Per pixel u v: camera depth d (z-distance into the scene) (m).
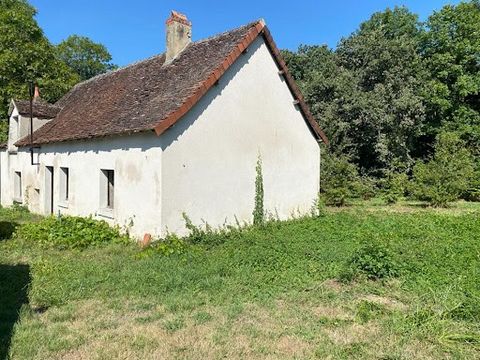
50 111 19.11
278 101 13.80
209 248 10.39
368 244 8.58
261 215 13.23
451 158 22.94
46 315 5.96
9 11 28.22
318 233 11.88
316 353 4.86
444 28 34.00
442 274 7.73
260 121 13.22
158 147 10.55
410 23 36.59
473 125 33.03
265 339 5.25
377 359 4.75
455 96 34.12
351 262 8.20
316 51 37.59
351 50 31.92
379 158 29.38
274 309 6.30
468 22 33.50
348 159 27.06
